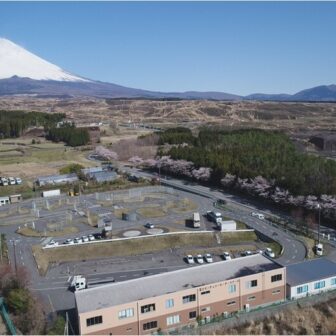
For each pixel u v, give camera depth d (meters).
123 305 50.00
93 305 50.28
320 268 63.94
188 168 137.12
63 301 60.69
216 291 54.66
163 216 99.44
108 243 82.00
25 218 100.56
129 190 122.75
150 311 51.31
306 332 52.91
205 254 78.75
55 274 71.38
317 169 106.88
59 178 131.88
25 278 63.38
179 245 84.00
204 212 102.19
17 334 50.34
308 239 82.19
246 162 126.81
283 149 141.88
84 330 48.50
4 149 175.62
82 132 193.75
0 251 78.44
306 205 95.38
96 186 126.19
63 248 79.81
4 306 55.84
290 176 105.62
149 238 84.44
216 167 128.38
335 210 89.50
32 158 161.12
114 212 103.19
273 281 58.19
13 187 125.06
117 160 167.12
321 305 58.31
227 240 85.50
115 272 72.00
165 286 54.66
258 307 56.78
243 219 95.44
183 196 117.00
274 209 103.94
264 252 76.44
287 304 57.47
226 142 158.12
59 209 107.31
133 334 50.69
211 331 52.50
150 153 165.88
